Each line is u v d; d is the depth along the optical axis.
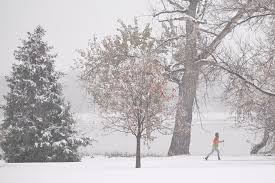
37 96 50.72
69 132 51.44
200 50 54.78
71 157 49.88
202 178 26.78
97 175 29.25
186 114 63.38
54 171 33.12
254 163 42.97
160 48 58.94
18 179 27.62
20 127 50.09
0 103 53.47
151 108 38.59
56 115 51.56
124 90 38.47
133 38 56.44
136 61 39.53
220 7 52.56
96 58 58.72
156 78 38.47
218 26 54.69
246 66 50.84
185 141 65.00
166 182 25.11
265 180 25.50
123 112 38.81
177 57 57.81
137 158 38.28
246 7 49.59
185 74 60.84
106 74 53.59
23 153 49.81
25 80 50.97
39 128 50.53
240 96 51.78
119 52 55.97
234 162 45.09
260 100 52.41
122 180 26.23
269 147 69.31
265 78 50.16
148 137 39.16
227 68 51.69
